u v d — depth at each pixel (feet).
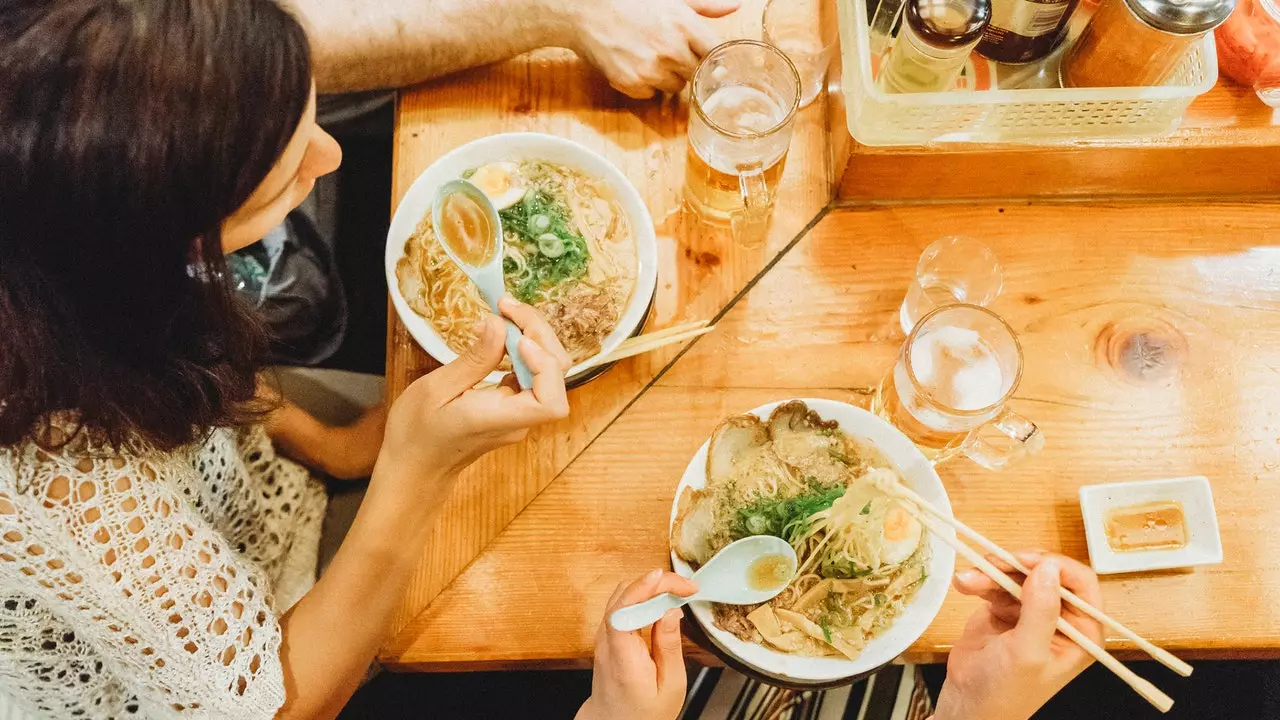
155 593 2.96
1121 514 3.48
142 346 2.60
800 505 3.27
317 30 4.01
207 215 2.35
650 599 3.03
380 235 6.12
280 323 5.67
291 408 4.44
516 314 3.10
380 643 3.44
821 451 3.43
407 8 4.06
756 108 4.09
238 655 3.14
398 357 3.84
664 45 3.95
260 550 4.23
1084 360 3.80
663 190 4.07
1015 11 3.53
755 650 3.16
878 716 4.74
